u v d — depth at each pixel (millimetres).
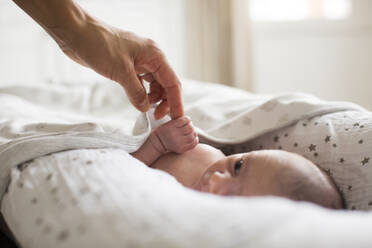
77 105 1426
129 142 862
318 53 2742
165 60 888
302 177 771
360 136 869
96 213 515
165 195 534
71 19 752
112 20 2629
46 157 736
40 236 546
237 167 842
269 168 792
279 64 2783
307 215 455
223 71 2693
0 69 2512
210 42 2641
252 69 2656
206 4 2605
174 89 906
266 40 2756
